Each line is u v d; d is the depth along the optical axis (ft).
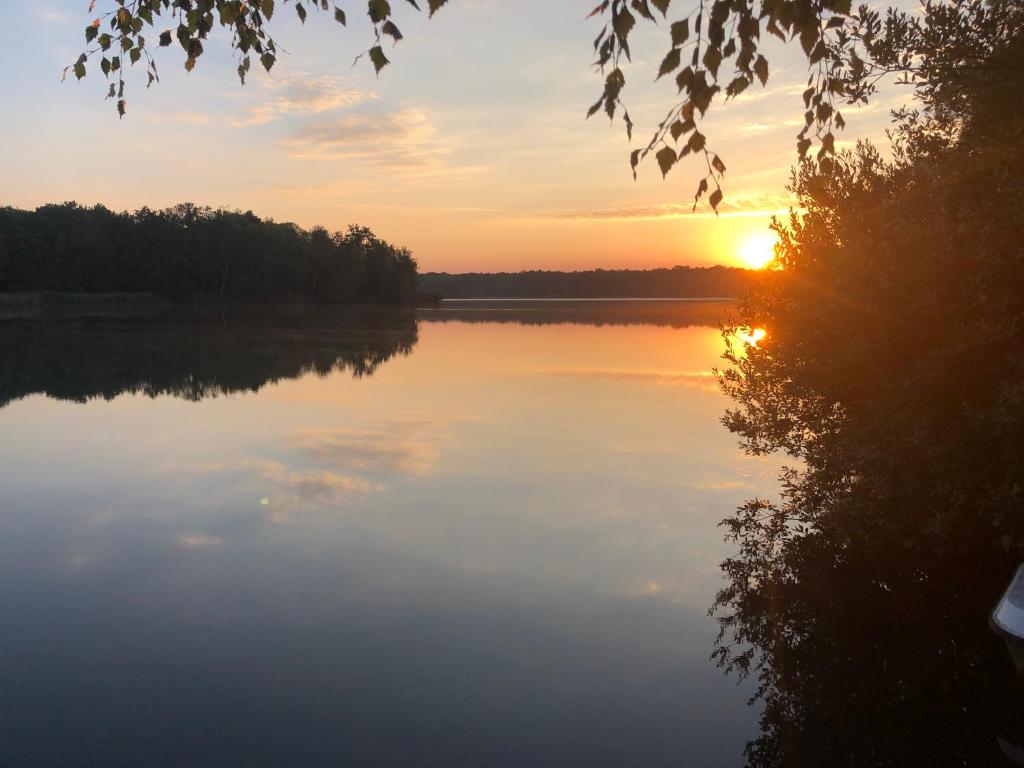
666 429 40.09
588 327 123.85
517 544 23.36
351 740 13.60
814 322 22.40
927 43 18.44
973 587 20.42
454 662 16.35
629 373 62.59
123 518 25.66
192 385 56.03
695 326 125.18
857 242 21.21
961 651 16.94
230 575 20.90
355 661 16.38
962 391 18.75
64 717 14.25
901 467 19.33
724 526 25.11
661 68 10.10
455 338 101.40
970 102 18.95
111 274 232.32
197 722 14.11
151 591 19.88
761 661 16.42
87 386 55.16
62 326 120.67
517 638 17.40
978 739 13.73
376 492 28.68
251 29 15.69
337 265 250.37
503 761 13.04
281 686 15.37
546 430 39.88
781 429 24.80
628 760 13.10
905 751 13.38
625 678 15.79
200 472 31.45
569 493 28.60
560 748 13.42
